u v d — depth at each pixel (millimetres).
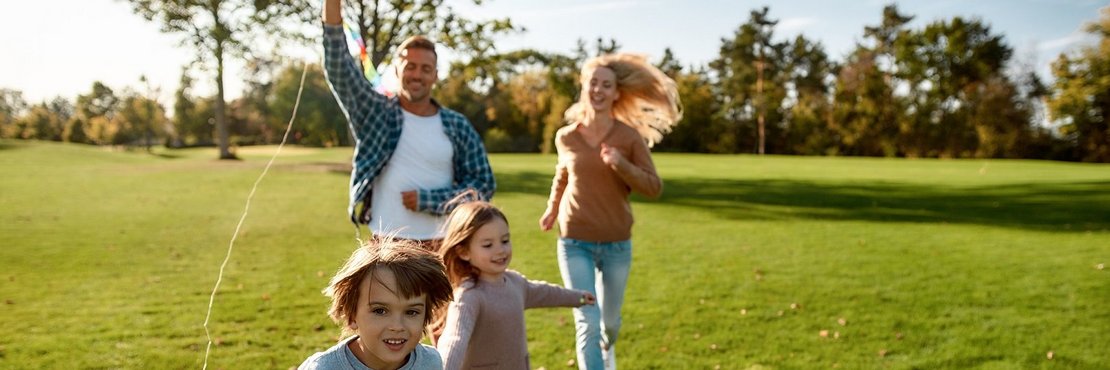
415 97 3740
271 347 5191
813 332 5723
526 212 14148
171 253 9133
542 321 5957
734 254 9375
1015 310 6438
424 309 2199
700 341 5461
